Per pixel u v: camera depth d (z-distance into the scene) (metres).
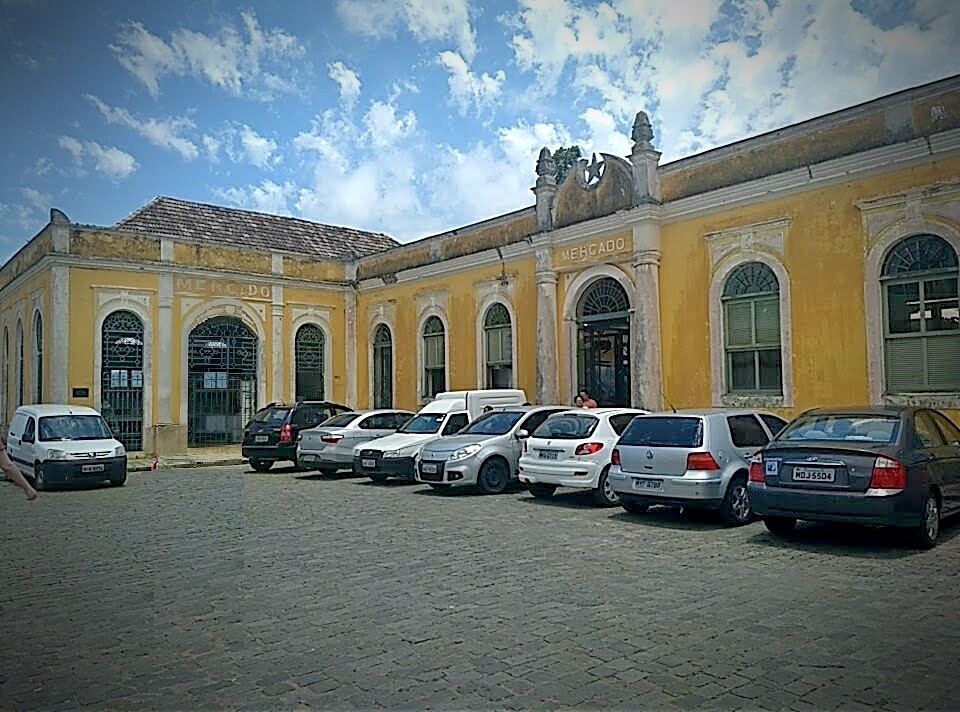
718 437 10.38
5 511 12.35
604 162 17.98
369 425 17.75
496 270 21.22
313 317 26.06
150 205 26.27
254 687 4.79
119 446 16.09
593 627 5.85
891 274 13.19
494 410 15.43
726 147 15.62
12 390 25.11
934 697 4.47
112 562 8.36
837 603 6.37
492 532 9.94
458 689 4.69
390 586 7.20
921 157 12.70
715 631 5.70
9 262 25.88
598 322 18.42
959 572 7.36
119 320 22.30
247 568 8.01
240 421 24.41
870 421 8.89
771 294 14.90
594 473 12.04
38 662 5.28
